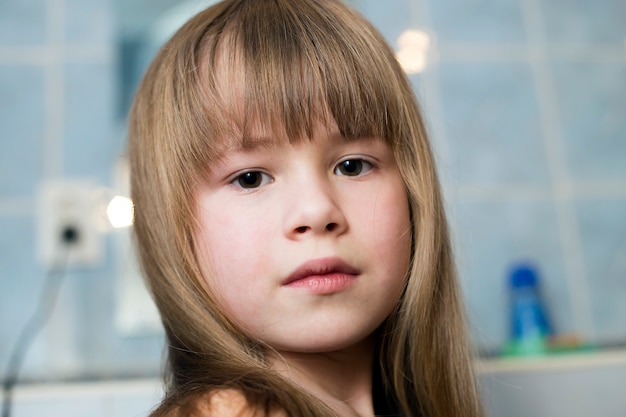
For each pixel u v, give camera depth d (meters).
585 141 1.27
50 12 1.20
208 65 0.60
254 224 0.56
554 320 1.17
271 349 0.57
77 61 1.18
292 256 0.54
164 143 0.62
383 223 0.59
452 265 0.71
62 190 1.12
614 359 0.98
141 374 1.06
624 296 1.21
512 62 1.29
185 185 0.59
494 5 1.31
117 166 1.14
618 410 0.96
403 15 1.27
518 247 1.20
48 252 1.10
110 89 1.17
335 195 0.57
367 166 0.60
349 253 0.56
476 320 1.15
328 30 0.62
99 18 1.20
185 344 0.60
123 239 1.11
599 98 1.30
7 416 0.87
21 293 1.08
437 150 1.21
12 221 1.11
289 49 0.59
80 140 1.15
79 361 1.07
